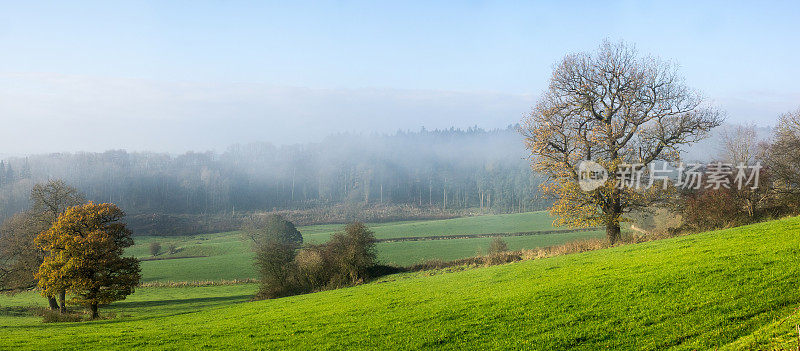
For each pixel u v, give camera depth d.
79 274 38.28
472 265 46.38
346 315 22.95
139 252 100.31
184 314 33.31
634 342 13.73
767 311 13.64
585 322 16.02
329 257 52.69
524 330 16.27
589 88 39.06
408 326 18.86
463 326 17.73
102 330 26.06
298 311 26.45
